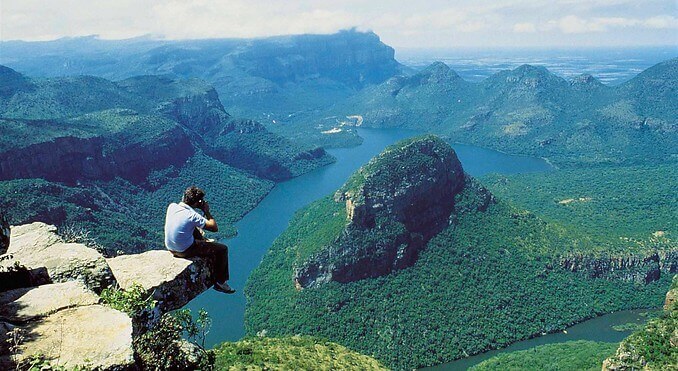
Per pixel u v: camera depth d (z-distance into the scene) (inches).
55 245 921.5
